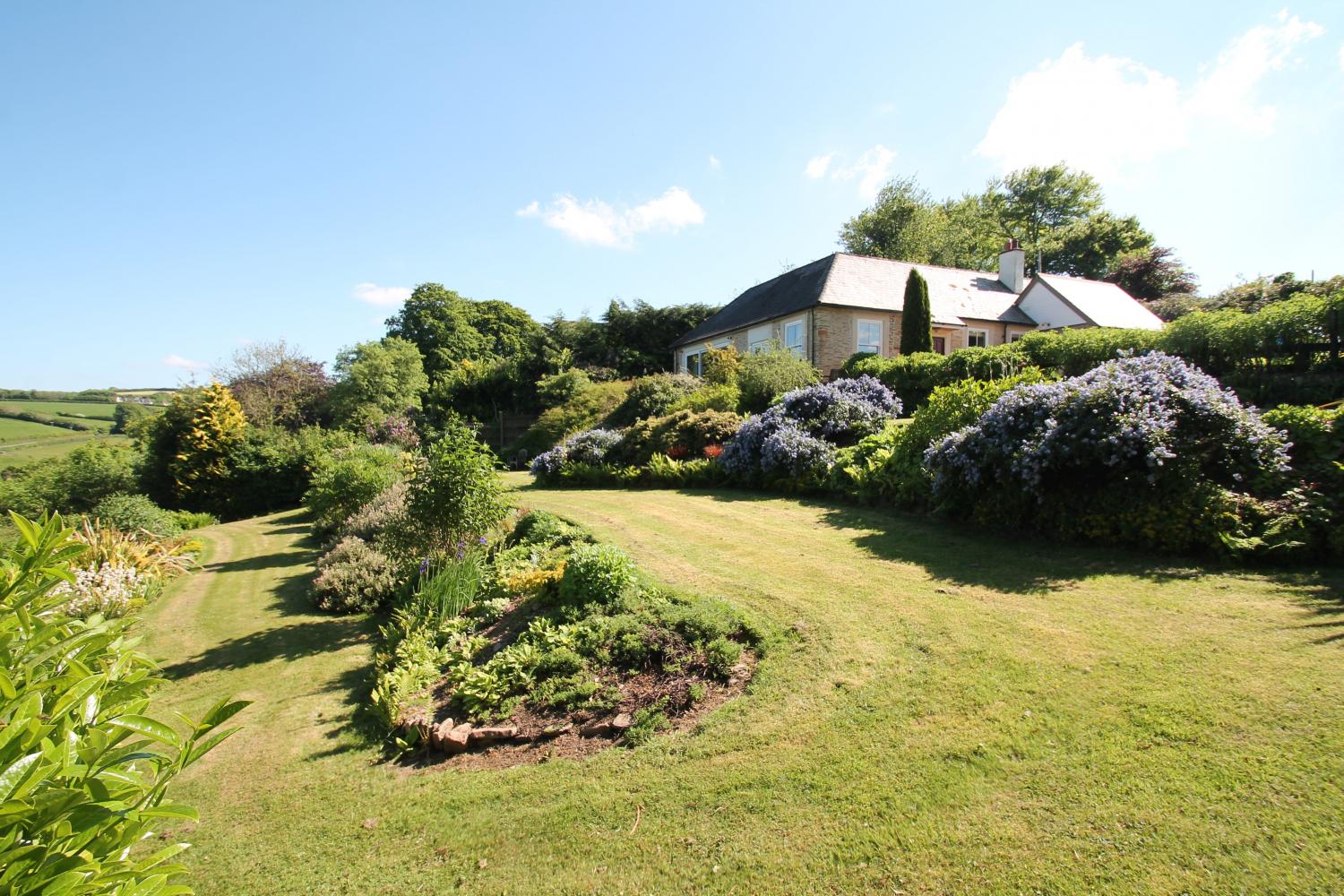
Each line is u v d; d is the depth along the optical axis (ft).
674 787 10.65
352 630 22.35
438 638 19.10
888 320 71.61
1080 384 20.51
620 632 15.56
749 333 82.12
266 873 10.02
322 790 12.35
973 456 21.72
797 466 33.40
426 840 10.42
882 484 27.94
